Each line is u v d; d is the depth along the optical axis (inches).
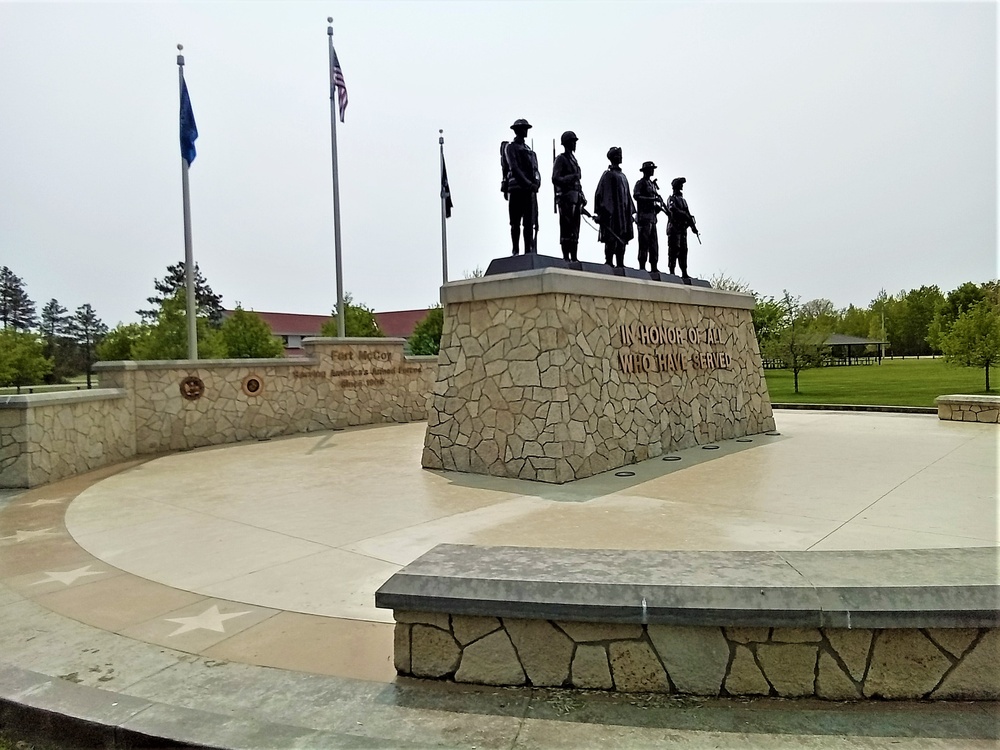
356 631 149.7
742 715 109.0
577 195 381.4
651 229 458.9
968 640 110.7
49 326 2452.0
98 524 257.6
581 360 343.9
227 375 517.0
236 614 161.0
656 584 116.6
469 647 122.2
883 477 312.3
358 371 607.8
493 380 350.6
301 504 282.0
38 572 198.4
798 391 1109.7
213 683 125.5
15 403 338.0
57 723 114.9
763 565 124.4
